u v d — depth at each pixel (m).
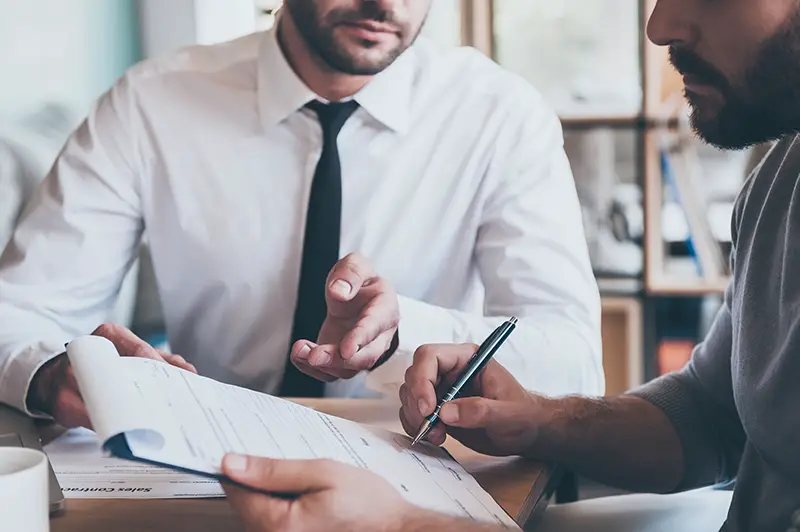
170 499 0.88
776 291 0.96
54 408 1.10
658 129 2.63
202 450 0.69
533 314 1.43
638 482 1.09
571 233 1.55
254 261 1.56
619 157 2.72
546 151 1.61
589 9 2.68
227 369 1.61
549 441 1.01
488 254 1.56
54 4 2.32
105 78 2.59
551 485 1.01
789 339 0.90
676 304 2.98
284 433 0.80
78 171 1.53
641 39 2.63
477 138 1.59
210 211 1.56
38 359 1.16
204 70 1.59
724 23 0.92
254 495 0.68
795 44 0.89
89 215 1.52
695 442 1.12
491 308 1.53
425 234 1.60
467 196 1.59
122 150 1.55
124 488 0.90
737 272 1.05
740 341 0.99
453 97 1.61
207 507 0.86
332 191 1.51
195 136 1.56
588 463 1.04
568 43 2.70
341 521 0.67
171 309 1.63
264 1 2.89
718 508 1.18
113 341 1.09
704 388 1.16
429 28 2.70
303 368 1.18
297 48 1.52
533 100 1.66
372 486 0.70
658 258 2.67
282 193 1.55
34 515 0.66
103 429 0.64
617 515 1.16
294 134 1.54
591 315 1.46
